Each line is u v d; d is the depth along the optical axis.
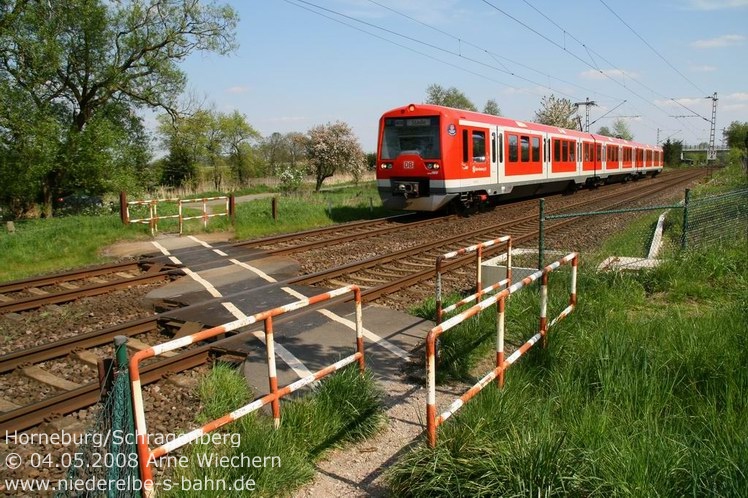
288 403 4.70
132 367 3.22
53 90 24.41
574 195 27.78
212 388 5.17
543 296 5.73
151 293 9.26
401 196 17.78
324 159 37.06
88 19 23.19
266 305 8.37
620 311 7.11
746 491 3.24
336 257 12.22
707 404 4.50
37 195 24.05
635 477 3.37
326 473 4.14
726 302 7.82
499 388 4.61
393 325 7.30
